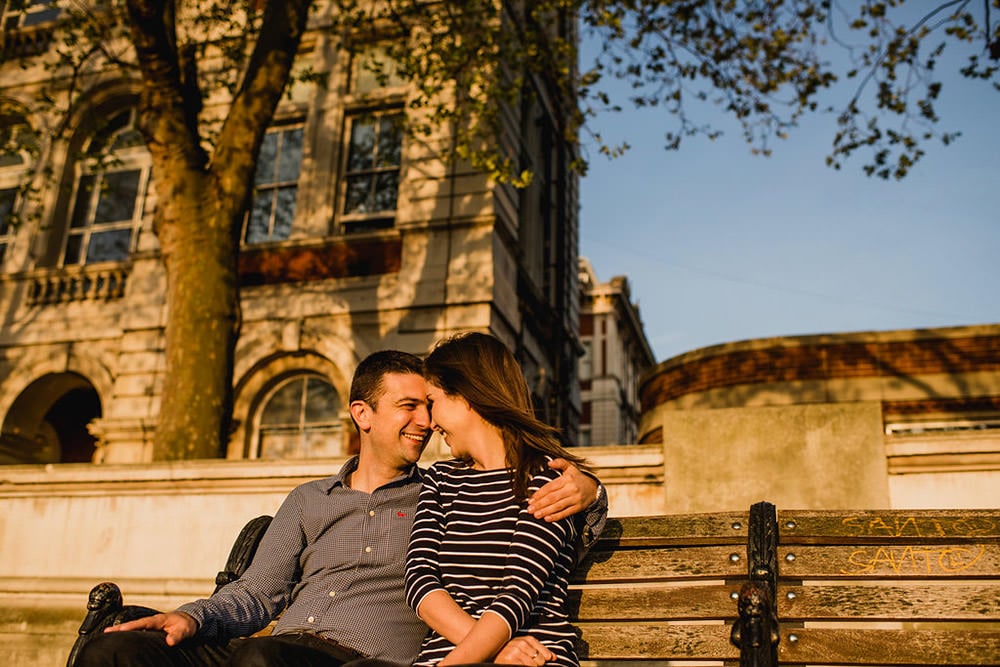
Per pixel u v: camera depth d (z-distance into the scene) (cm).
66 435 1914
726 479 548
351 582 317
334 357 1473
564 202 2025
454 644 254
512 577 258
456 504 285
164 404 886
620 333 4647
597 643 290
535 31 1272
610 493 574
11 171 1809
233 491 618
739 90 1238
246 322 1541
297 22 1055
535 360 1731
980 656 257
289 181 1650
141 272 1611
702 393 1356
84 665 266
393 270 1506
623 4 1202
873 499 523
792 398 1289
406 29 1302
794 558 283
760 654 236
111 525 639
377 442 334
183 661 287
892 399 1257
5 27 1850
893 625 466
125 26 1708
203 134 1612
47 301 1681
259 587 318
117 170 1772
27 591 632
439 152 1526
